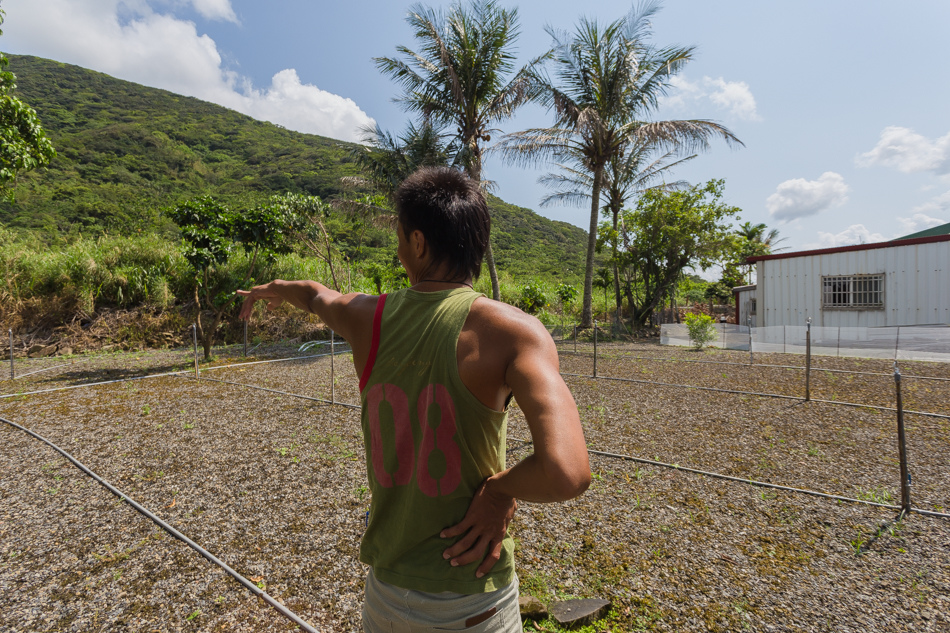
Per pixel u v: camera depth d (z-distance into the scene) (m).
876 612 1.95
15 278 10.80
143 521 2.80
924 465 3.62
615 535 2.61
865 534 2.60
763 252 28.23
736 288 17.81
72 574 2.28
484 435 0.71
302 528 2.71
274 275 13.08
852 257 12.54
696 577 2.21
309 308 1.03
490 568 0.72
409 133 13.98
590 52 13.88
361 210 14.84
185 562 2.37
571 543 2.53
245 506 3.00
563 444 0.55
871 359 9.77
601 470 3.58
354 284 15.29
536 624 1.90
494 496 0.70
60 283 11.07
